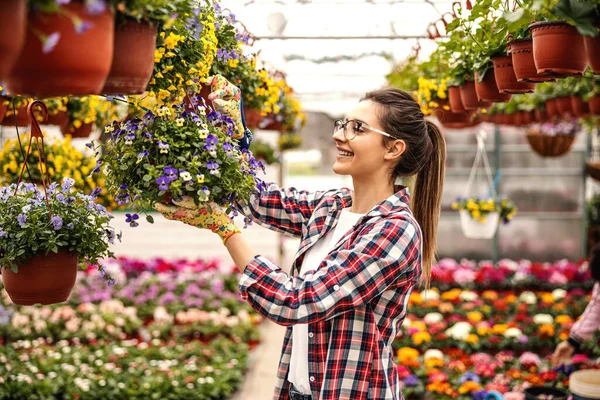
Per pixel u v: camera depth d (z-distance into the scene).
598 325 3.38
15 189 2.14
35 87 1.29
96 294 6.97
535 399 3.74
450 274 8.31
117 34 1.50
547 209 9.54
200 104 2.13
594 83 3.52
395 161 1.96
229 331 6.27
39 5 1.17
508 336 5.75
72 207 2.11
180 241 9.89
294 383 1.95
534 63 2.20
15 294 2.07
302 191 2.17
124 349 5.26
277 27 7.04
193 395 4.48
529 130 7.58
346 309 1.70
